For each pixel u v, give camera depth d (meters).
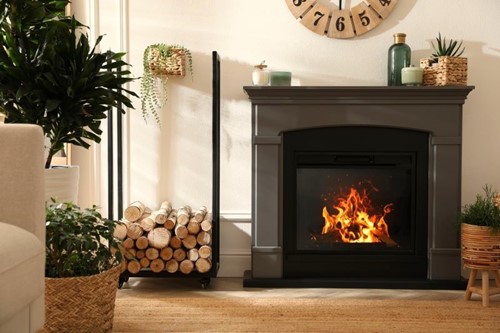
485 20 3.67
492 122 3.70
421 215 3.57
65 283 2.50
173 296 3.32
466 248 3.21
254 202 3.56
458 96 3.46
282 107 3.51
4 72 2.84
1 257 1.76
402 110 3.49
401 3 3.69
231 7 3.72
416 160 3.55
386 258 3.59
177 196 3.80
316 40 3.72
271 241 3.55
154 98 3.74
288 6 3.69
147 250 3.43
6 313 1.77
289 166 3.57
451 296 3.36
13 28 2.94
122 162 3.73
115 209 3.81
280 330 2.74
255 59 3.73
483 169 3.71
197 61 3.75
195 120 3.77
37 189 2.12
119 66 3.02
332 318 2.91
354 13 3.68
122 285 3.50
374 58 3.71
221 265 3.79
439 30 3.69
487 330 2.74
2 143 2.10
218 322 2.84
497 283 3.32
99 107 2.96
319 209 3.61
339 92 3.47
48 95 2.85
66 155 3.77
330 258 3.60
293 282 3.51
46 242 2.51
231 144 3.77
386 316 2.94
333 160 3.57
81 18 3.77
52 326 2.51
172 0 3.73
